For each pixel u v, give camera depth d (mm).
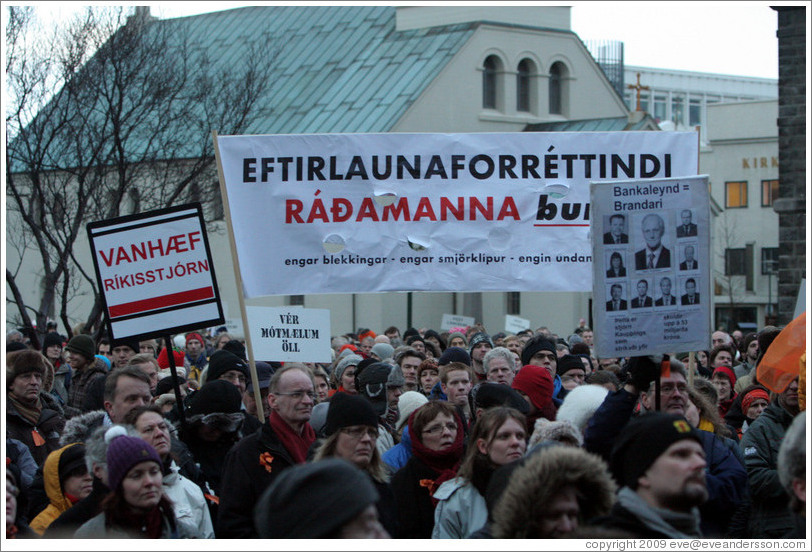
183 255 8750
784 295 29062
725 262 73562
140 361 10938
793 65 28328
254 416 9320
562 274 10258
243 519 7113
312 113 58406
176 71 37500
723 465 7340
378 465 7164
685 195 7277
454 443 7496
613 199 7281
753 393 10281
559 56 61031
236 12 68000
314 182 10172
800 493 5449
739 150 73688
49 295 30250
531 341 11203
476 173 10234
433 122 56594
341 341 19234
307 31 64500
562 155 10234
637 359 7188
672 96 116375
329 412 7125
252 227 10180
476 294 55969
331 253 10195
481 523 6824
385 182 10211
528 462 5359
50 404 10070
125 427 6777
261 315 11266
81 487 7246
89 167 30766
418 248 10227
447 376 9469
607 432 7016
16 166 36406
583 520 5418
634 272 7273
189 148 37906
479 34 58062
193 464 7930
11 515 6285
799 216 28719
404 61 58656
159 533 6227
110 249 8742
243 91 37969
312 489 4312
